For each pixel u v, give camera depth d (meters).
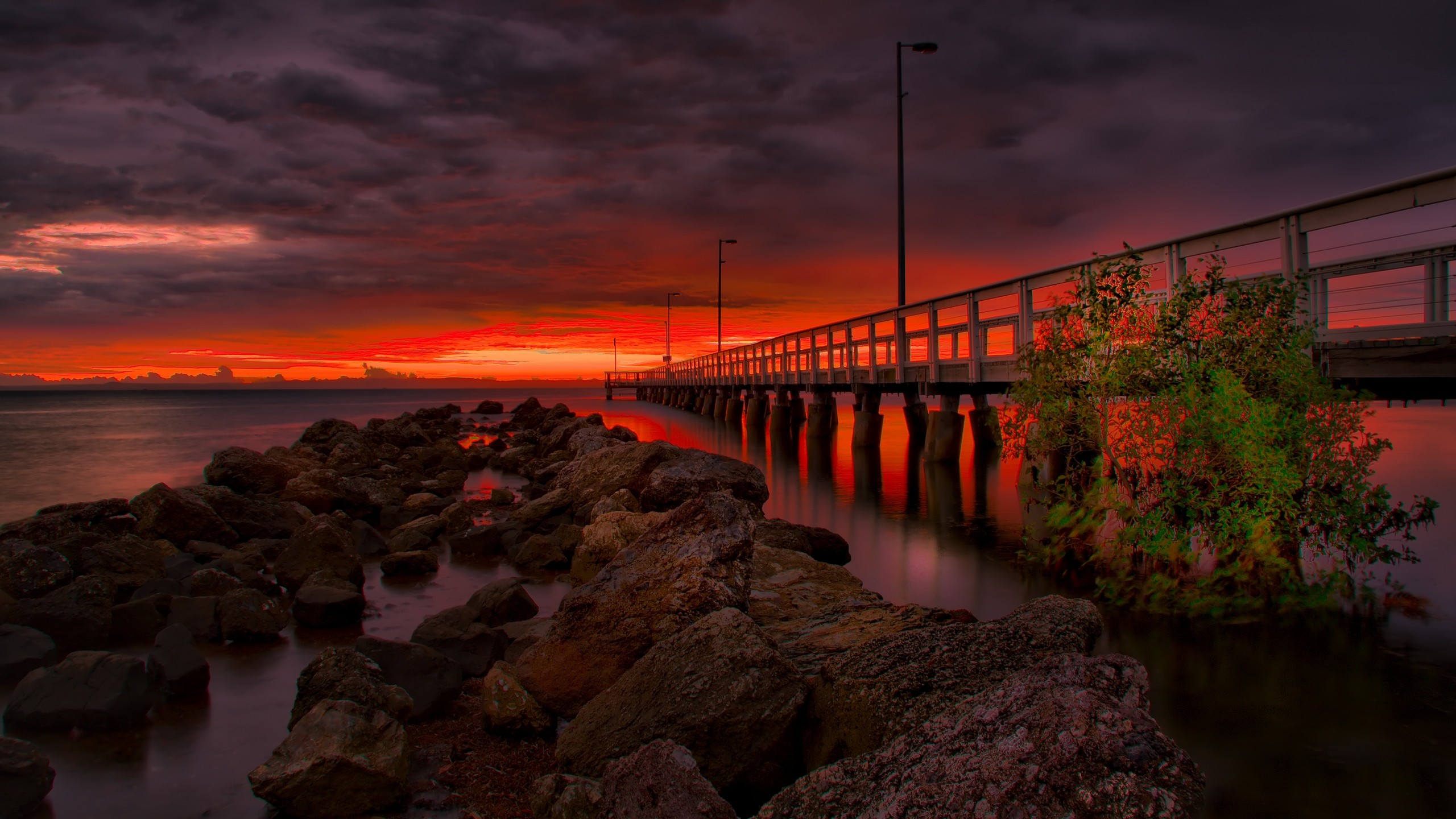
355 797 4.02
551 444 23.06
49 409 79.69
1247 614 6.54
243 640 6.98
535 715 4.93
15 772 4.16
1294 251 7.14
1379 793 3.94
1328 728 4.62
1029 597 7.54
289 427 46.66
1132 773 2.44
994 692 3.14
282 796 3.98
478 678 5.88
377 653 5.34
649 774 3.41
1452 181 5.88
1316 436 6.77
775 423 30.47
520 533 10.87
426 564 9.62
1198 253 8.16
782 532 8.89
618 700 4.37
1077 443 8.47
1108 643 6.03
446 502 14.42
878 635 5.27
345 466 17.45
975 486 15.45
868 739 3.62
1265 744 4.45
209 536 11.03
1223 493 6.90
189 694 5.77
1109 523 8.70
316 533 8.82
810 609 6.30
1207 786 4.04
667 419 46.34
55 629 6.83
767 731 3.93
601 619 5.25
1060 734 2.62
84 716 5.12
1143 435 7.29
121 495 18.69
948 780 2.68
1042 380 8.42
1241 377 6.97
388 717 4.52
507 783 4.32
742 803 3.93
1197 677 5.34
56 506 11.30
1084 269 8.95
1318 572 7.21
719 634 4.36
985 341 14.46
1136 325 7.57
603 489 12.38
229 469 15.51
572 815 3.46
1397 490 13.63
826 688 4.04
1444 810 3.80
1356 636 6.04
